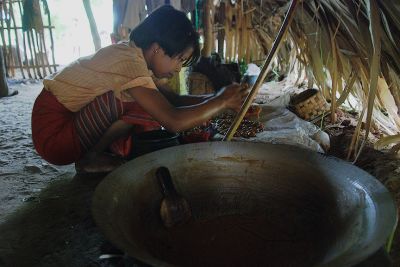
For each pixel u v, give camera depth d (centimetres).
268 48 354
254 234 129
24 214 165
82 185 187
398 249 150
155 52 154
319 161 123
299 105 271
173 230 129
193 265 117
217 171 137
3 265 135
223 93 150
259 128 238
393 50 187
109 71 159
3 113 324
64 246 144
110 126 179
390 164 203
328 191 118
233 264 117
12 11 467
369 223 95
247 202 137
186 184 135
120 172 119
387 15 178
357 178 111
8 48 487
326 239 112
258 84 164
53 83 173
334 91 238
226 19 321
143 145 189
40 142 180
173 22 149
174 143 192
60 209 167
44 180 194
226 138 163
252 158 134
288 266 116
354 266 89
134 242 101
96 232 151
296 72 364
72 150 182
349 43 220
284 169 130
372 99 177
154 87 156
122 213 109
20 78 491
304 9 236
